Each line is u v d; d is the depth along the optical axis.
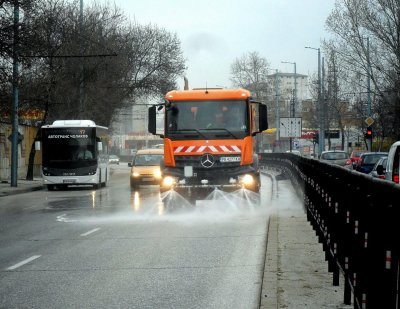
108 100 66.75
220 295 10.27
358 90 71.56
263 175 58.88
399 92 57.22
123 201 30.50
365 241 6.90
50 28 47.66
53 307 9.55
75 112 59.16
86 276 11.93
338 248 9.89
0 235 18.23
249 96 23.81
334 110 84.25
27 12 33.78
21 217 23.53
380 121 66.75
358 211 7.49
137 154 43.50
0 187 41.62
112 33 68.62
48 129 41.59
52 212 25.38
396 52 56.00
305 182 22.36
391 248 5.59
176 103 23.72
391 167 18.84
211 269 12.52
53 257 14.16
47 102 48.19
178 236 17.33
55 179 41.28
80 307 9.54
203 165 23.47
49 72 47.75
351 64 60.00
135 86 72.88
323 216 13.50
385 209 5.83
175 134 23.59
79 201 31.00
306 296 9.63
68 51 57.16
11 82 37.06
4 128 50.81
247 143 23.59
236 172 23.44
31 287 10.99
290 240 15.54
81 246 15.77
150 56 75.06
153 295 10.32
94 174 41.44
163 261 13.45
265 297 9.59
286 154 50.09
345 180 8.98
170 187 23.50
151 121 23.80
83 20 61.56
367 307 6.72
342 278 10.95
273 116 136.25
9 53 33.16
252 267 12.68
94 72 61.19
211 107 23.69
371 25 57.69
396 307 5.43
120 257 14.02
